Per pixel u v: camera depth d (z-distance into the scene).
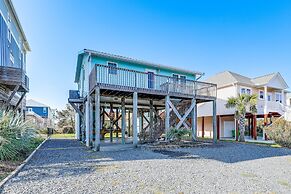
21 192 3.99
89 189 4.19
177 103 14.52
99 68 11.41
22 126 7.75
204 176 5.33
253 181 4.97
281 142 9.14
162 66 15.55
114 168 6.04
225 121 21.45
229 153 9.41
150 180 4.88
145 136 13.94
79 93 16.86
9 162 6.43
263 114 18.44
